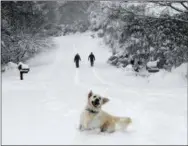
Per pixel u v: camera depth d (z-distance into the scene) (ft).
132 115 27.99
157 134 21.66
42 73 84.58
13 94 43.29
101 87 50.90
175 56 76.48
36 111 30.96
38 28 132.46
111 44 133.69
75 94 42.60
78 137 21.18
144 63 89.71
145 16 65.51
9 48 107.76
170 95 38.58
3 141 20.80
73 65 109.29
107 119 22.25
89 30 223.10
